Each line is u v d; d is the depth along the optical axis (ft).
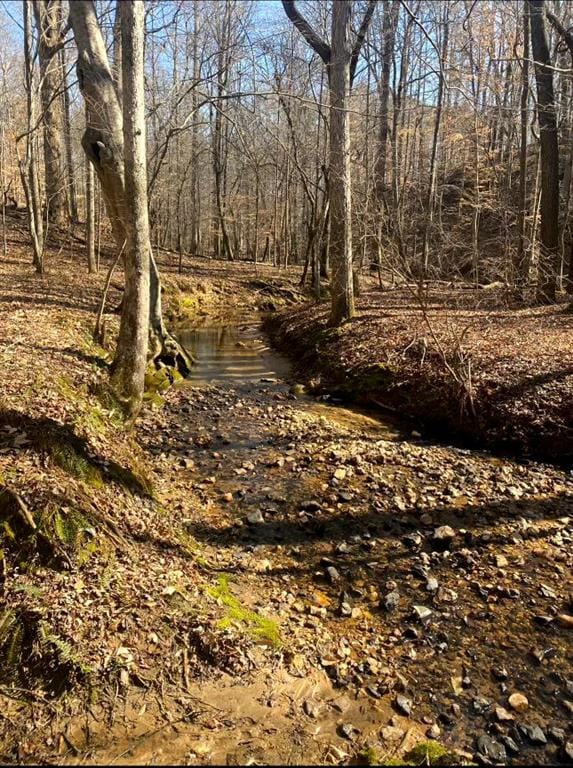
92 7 23.31
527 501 21.66
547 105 47.44
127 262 25.57
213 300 77.05
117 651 12.19
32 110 49.75
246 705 11.80
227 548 18.37
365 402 34.78
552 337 36.52
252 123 58.90
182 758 10.48
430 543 18.86
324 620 15.06
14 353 26.96
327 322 48.73
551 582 16.76
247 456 25.85
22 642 12.12
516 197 73.92
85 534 14.93
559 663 13.67
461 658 13.85
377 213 46.11
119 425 24.85
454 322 42.52
